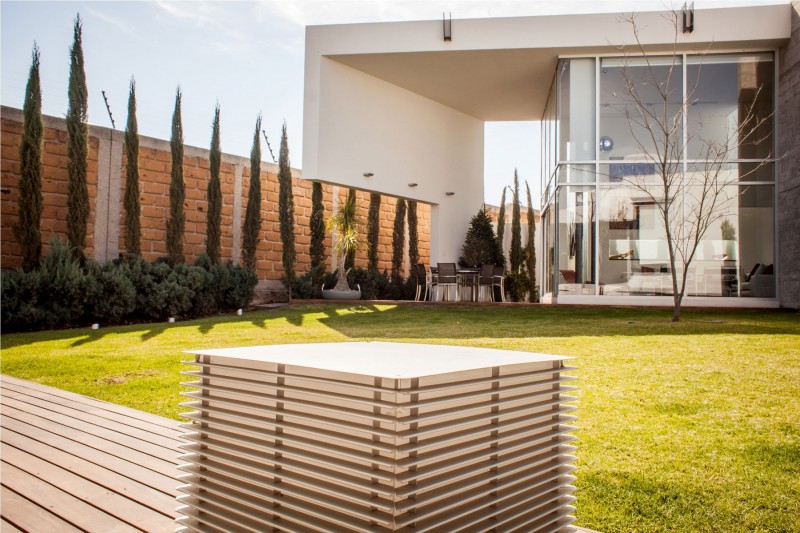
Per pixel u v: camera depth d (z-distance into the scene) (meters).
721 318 8.00
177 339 6.71
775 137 10.29
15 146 8.84
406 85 12.30
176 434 2.91
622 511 2.14
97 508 1.92
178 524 1.65
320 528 1.18
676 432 3.02
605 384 4.04
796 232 9.55
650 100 10.48
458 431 1.18
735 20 9.96
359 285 12.70
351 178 11.27
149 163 10.33
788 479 2.39
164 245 10.48
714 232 10.09
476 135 14.67
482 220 13.53
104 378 4.63
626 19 9.86
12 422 3.15
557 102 10.91
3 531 1.74
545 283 13.80
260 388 1.34
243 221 11.74
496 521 1.26
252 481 1.32
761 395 3.66
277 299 12.12
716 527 2.00
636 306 9.70
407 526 1.10
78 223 9.02
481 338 6.13
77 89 9.09
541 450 1.37
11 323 7.88
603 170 10.48
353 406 1.15
